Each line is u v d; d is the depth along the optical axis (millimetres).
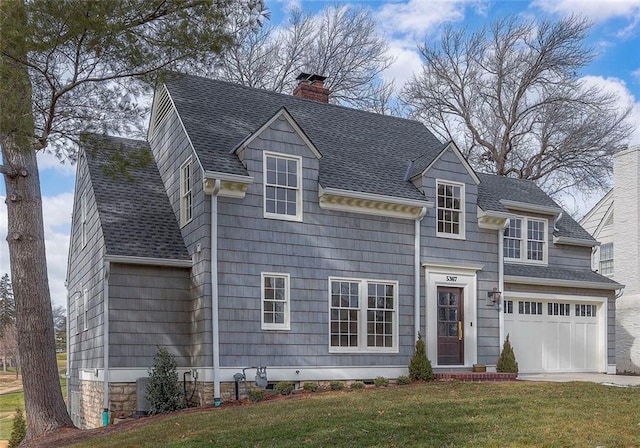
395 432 8836
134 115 13680
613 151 31938
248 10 13273
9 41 10961
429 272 16797
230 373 13898
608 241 26469
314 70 32812
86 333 17609
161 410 13492
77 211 20922
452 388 13148
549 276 19672
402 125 20781
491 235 18000
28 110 11734
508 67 33656
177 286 14898
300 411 10898
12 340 48344
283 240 14883
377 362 15766
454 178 17500
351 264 15711
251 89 18500
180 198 15797
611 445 7773
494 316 17734
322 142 17484
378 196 15898
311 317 15031
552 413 9758
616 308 24406
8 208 14133
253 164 14641
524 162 33625
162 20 12523
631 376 18812
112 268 14320
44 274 14156
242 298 14227
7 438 21109
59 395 13961
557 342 19844
